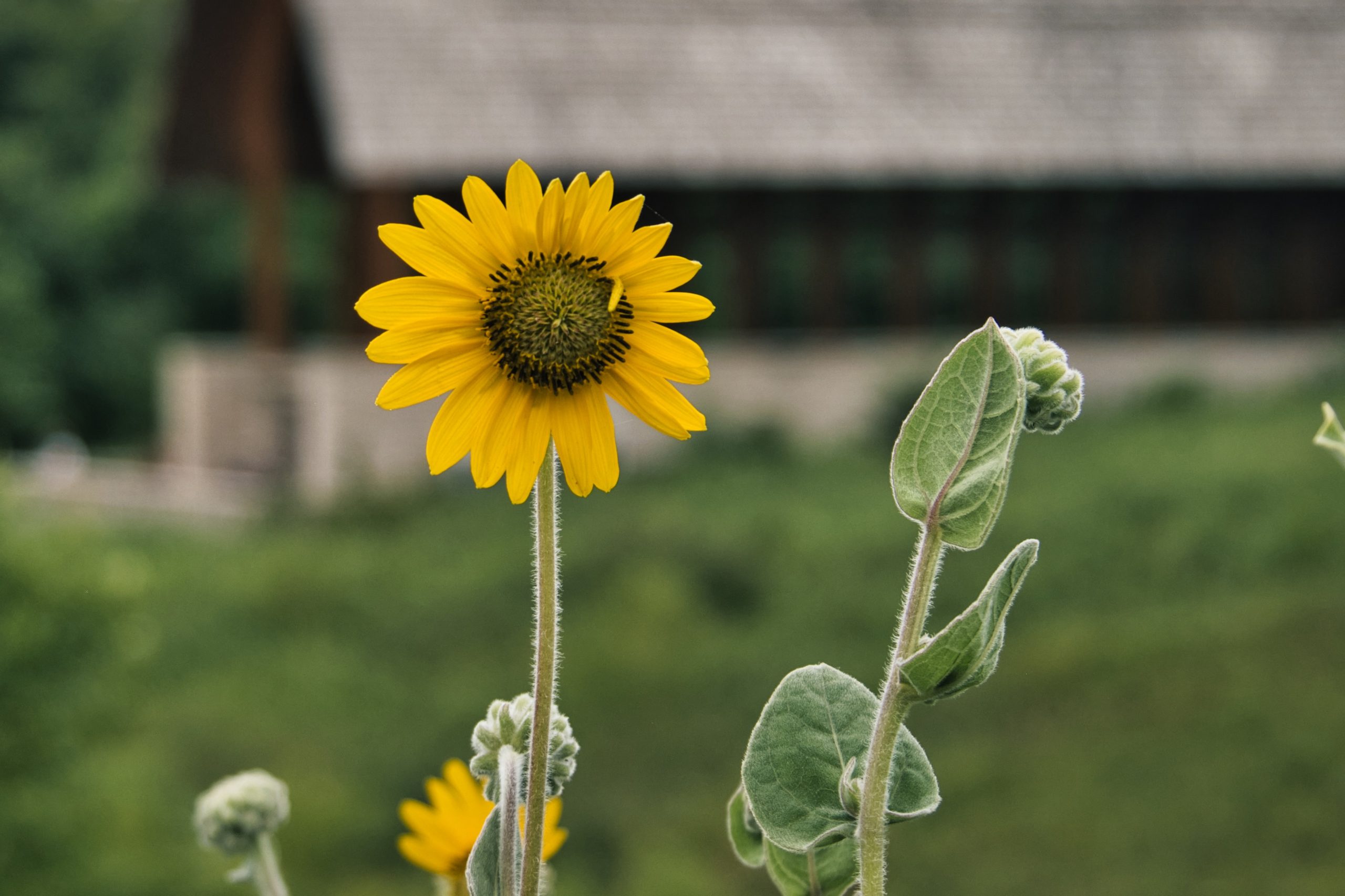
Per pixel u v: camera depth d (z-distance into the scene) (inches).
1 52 1443.2
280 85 818.8
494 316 42.7
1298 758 366.0
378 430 743.7
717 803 395.5
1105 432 751.1
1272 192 894.4
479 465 42.3
